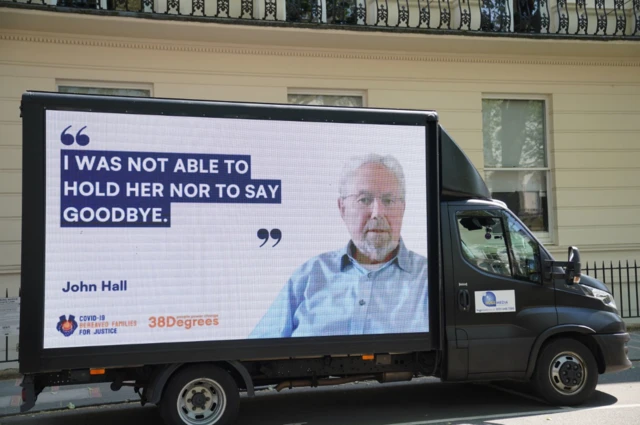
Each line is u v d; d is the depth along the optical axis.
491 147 11.38
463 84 11.02
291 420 6.22
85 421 6.45
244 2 10.06
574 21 11.50
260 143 5.66
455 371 6.05
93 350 5.21
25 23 8.90
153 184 5.40
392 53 10.68
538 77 11.38
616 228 11.54
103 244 5.28
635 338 10.34
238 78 10.05
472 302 6.14
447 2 11.05
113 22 9.01
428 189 6.09
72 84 9.48
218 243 5.52
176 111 5.48
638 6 11.55
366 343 5.82
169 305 5.39
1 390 7.79
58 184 5.21
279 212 5.68
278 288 5.64
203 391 5.58
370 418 6.24
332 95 10.66
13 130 9.06
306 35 9.83
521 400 6.84
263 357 5.57
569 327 6.30
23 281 5.11
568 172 11.42
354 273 5.83
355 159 5.89
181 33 9.52
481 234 6.29
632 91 11.77
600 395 6.95
